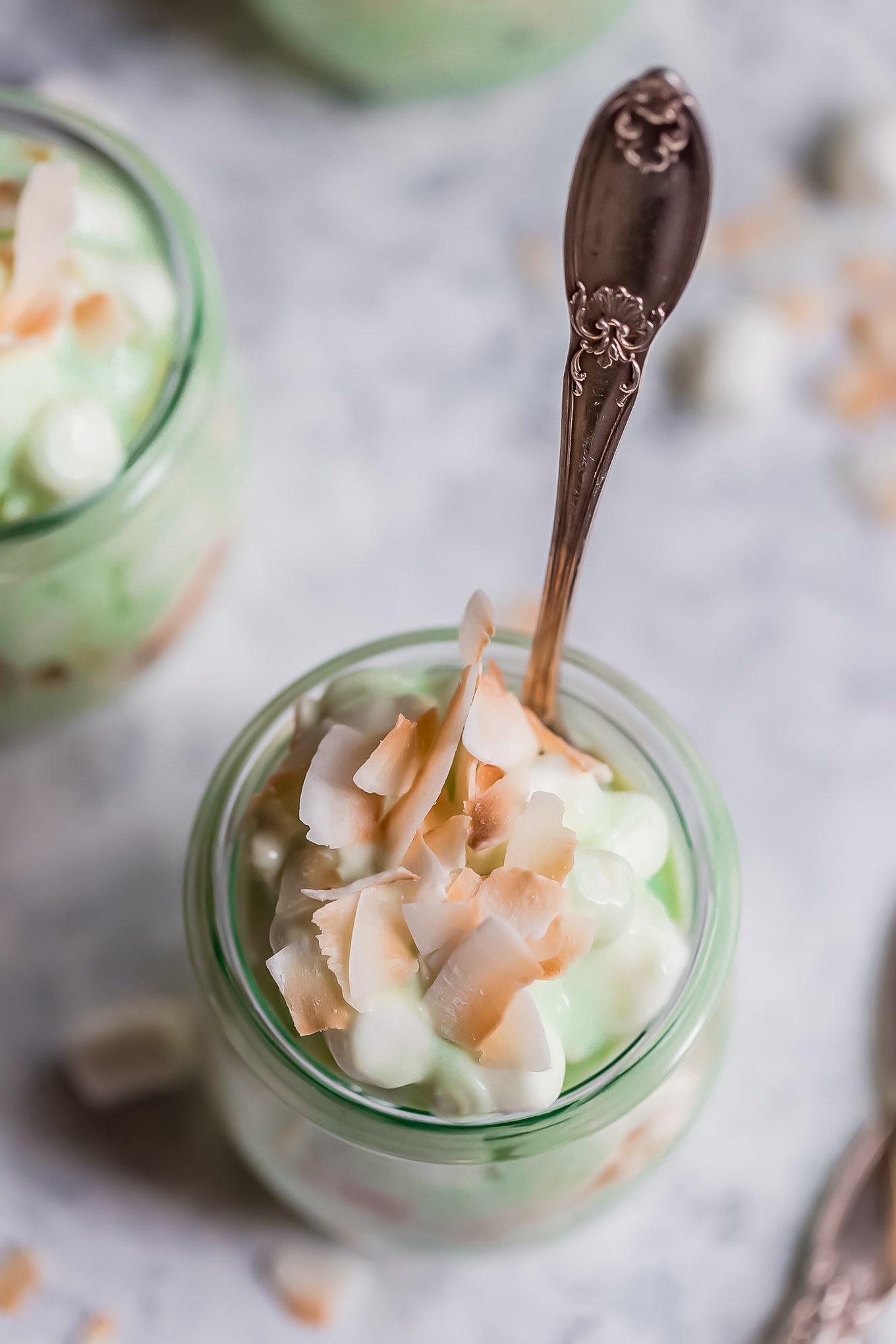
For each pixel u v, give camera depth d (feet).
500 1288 1.48
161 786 1.57
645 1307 1.47
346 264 1.65
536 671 1.31
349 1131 1.26
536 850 1.23
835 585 1.59
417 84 1.63
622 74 1.69
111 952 1.54
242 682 1.59
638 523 1.60
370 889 1.24
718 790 1.34
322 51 1.61
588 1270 1.48
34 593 1.40
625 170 1.16
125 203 1.45
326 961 1.24
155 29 1.70
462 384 1.63
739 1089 1.50
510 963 1.21
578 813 1.27
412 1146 1.25
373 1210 1.35
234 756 1.34
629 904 1.25
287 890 1.26
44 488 1.37
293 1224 1.50
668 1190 1.49
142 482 1.39
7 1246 1.49
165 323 1.41
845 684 1.57
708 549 1.60
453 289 1.65
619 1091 1.26
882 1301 1.44
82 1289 1.49
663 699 1.57
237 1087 1.35
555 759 1.28
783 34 1.69
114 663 1.50
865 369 1.63
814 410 1.62
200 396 1.41
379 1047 1.23
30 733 1.57
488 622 1.22
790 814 1.55
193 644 1.59
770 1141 1.49
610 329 1.19
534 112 1.68
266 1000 1.28
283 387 1.63
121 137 1.47
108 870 1.55
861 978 1.52
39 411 1.37
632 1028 1.26
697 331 1.63
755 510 1.61
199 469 1.44
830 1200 1.48
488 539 1.61
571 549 1.25
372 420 1.63
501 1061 1.22
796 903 1.53
